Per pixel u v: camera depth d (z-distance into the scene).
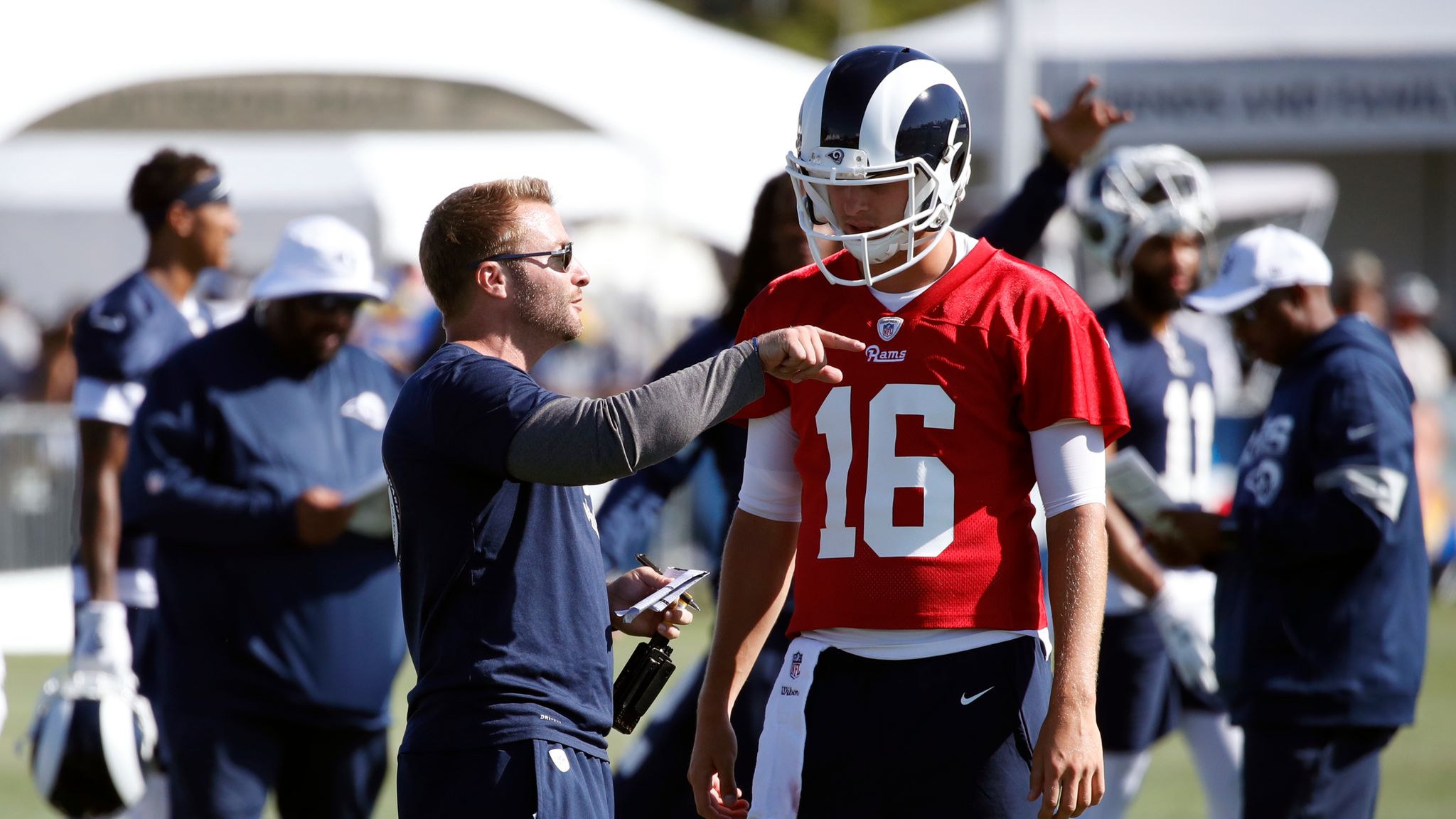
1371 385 16.28
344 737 17.45
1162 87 50.41
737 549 12.59
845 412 11.52
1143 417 19.64
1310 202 58.69
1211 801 20.50
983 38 48.16
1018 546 11.53
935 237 11.40
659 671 12.51
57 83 45.81
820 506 11.67
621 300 65.94
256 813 17.03
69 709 18.14
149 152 51.59
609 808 11.96
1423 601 16.56
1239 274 17.22
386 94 51.25
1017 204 17.19
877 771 11.45
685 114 52.88
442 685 11.50
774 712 11.91
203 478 17.36
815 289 11.93
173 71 47.41
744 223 53.22
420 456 11.64
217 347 17.64
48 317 51.84
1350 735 16.31
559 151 52.34
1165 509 17.08
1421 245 70.25
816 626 11.68
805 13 142.50
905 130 11.02
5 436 41.81
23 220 51.38
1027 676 11.39
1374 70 50.31
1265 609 16.59
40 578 42.00
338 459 17.77
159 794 19.97
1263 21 51.72
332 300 17.42
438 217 12.20
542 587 11.66
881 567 11.37
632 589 12.70
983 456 11.35
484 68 50.31
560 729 11.52
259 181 49.94
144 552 19.97
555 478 11.06
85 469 19.12
